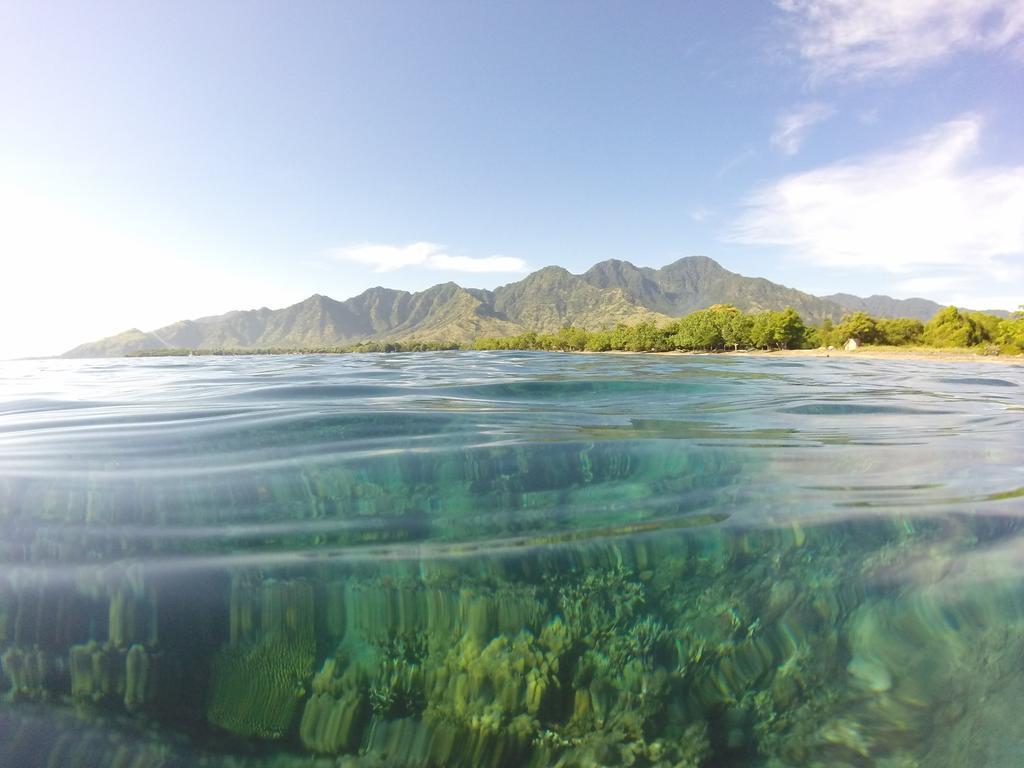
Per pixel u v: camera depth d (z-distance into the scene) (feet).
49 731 4.40
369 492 7.92
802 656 5.40
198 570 5.80
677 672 5.26
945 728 4.90
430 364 50.49
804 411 16.22
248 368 43.50
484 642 5.26
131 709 4.57
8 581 5.53
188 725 4.52
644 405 17.35
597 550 6.32
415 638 5.21
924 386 26.32
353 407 15.39
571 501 7.72
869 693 5.16
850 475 9.00
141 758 4.32
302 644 5.01
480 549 6.28
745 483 8.57
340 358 79.46
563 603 5.65
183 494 7.72
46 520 6.82
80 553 6.07
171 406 15.96
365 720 4.77
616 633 5.41
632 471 9.06
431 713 4.87
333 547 6.28
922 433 12.59
